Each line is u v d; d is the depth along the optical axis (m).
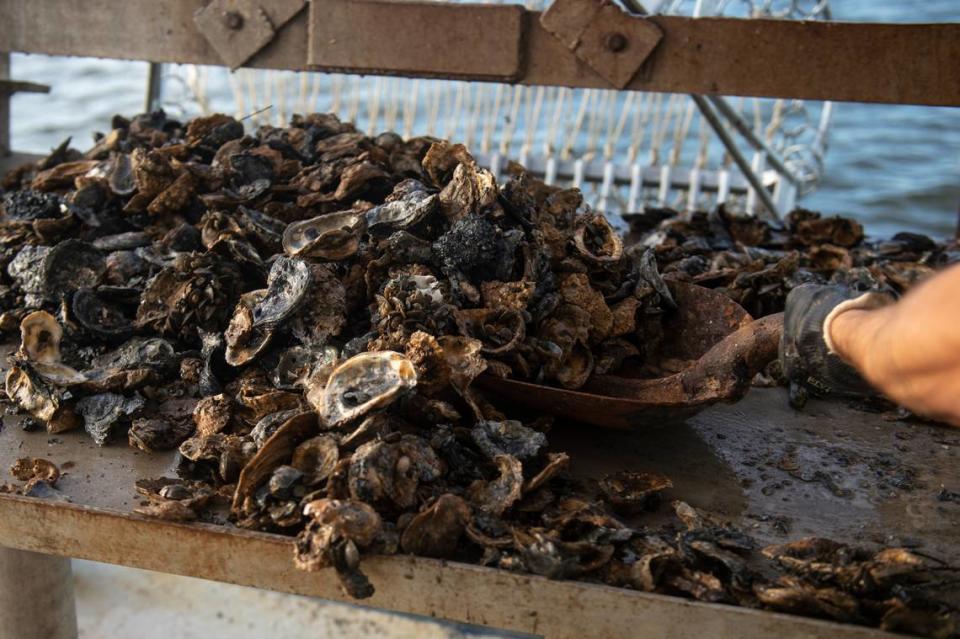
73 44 1.47
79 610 1.52
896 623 0.69
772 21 1.25
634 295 1.04
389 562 0.75
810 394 1.05
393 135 1.26
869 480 0.90
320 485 0.80
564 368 0.96
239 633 1.49
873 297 0.70
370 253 1.02
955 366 0.58
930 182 3.79
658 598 0.72
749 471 0.92
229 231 1.09
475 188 1.04
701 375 0.91
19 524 0.82
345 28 1.36
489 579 0.74
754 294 1.16
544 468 0.83
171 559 0.80
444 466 0.83
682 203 2.32
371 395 0.83
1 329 1.11
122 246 1.15
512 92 2.38
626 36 1.29
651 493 0.85
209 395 0.96
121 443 0.93
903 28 1.22
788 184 2.21
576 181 2.23
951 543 0.81
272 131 1.33
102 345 1.05
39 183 1.31
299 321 0.96
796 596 0.71
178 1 1.42
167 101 2.51
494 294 0.96
